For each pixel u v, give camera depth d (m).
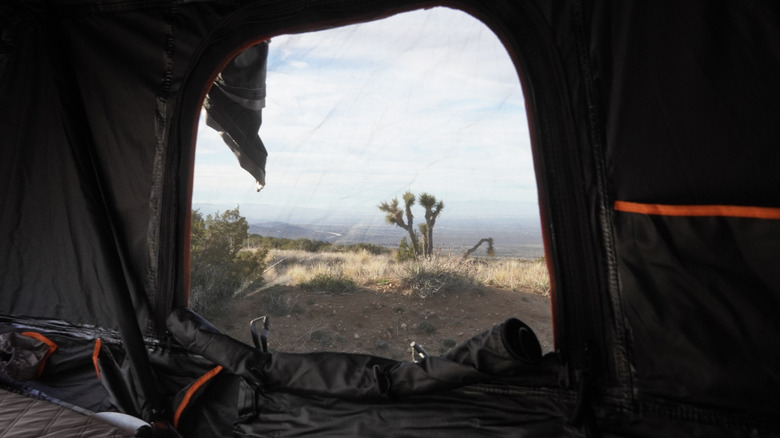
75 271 2.05
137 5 1.89
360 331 1.76
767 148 1.07
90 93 1.98
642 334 1.22
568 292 1.33
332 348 1.70
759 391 1.08
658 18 1.19
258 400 1.63
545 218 1.36
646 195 1.21
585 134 1.29
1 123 2.13
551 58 1.33
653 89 1.20
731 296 1.10
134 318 1.77
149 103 1.89
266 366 1.60
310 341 1.77
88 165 1.90
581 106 1.30
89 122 1.99
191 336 1.70
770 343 1.06
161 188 1.86
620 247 1.24
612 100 1.25
